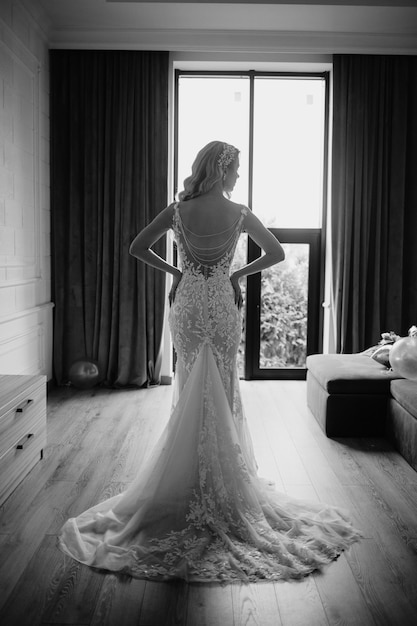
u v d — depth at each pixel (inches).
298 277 249.1
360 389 165.2
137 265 227.8
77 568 92.4
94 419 182.2
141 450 152.3
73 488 125.5
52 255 229.1
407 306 236.1
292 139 245.1
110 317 230.7
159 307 230.2
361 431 166.9
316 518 109.8
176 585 88.0
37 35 208.2
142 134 226.1
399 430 152.5
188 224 107.0
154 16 209.3
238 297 112.4
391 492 126.5
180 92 243.0
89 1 196.9
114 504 112.8
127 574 90.9
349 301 234.7
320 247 247.9
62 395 214.1
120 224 227.9
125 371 228.4
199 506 102.0
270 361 251.3
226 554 95.8
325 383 168.2
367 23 215.0
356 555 98.1
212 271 107.1
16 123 185.0
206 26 218.2
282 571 90.9
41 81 212.8
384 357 182.5
